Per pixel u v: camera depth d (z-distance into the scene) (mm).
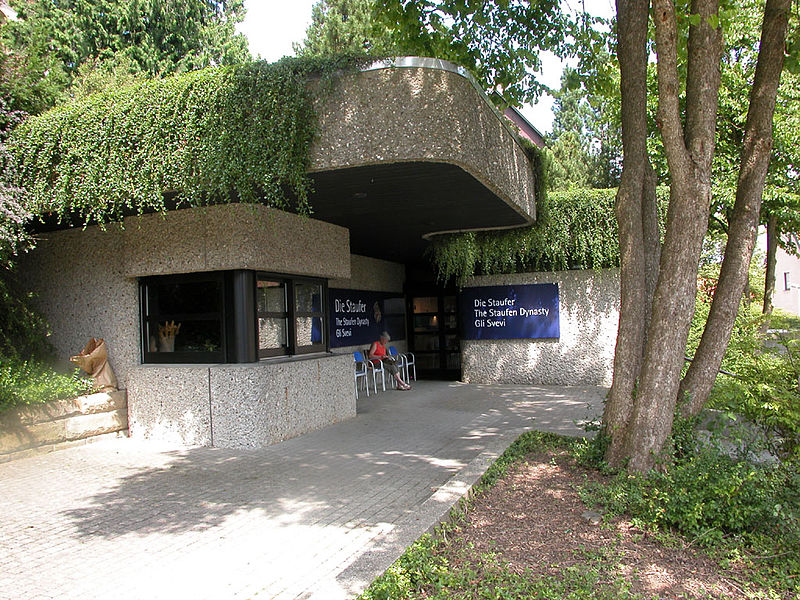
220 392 7684
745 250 5547
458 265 12398
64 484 6082
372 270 14016
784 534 4035
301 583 3756
